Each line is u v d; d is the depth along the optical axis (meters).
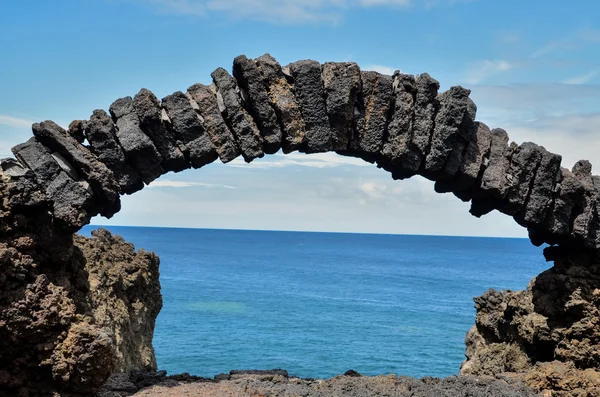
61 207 10.79
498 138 13.65
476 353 15.89
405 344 37.94
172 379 11.66
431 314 53.12
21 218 10.62
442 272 109.62
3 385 10.09
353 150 12.92
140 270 16.39
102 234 15.69
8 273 10.20
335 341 38.72
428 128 13.07
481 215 14.62
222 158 12.05
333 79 12.56
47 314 10.22
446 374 30.12
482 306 16.19
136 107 11.65
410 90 13.00
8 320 10.02
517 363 14.48
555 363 13.00
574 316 13.62
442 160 13.18
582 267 13.99
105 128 11.30
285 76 12.63
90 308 11.90
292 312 52.84
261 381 11.56
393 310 55.69
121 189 11.58
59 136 10.91
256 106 12.22
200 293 67.12
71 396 10.29
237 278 87.94
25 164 10.84
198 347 35.75
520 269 121.06
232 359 32.62
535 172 13.77
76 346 10.16
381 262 138.88
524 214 13.88
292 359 33.00
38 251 10.94
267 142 12.35
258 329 42.91
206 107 12.05
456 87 13.06
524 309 14.48
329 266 120.81
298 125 12.49
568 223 14.01
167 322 45.19
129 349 14.82
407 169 13.16
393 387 11.45
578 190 13.77
